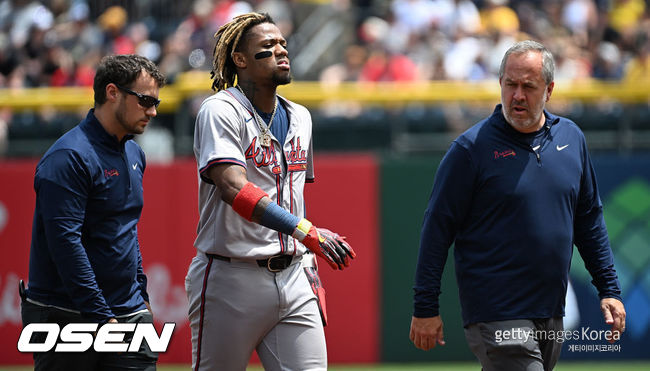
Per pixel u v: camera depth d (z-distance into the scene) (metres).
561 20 44.06
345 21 42.09
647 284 30.62
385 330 30.78
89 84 40.12
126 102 14.77
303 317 15.02
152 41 42.09
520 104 14.56
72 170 14.27
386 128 33.00
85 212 14.61
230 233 14.66
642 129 32.56
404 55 40.00
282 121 15.36
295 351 14.95
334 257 13.93
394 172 31.11
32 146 33.88
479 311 14.90
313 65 40.72
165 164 31.05
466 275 15.10
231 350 14.84
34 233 14.81
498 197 14.77
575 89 32.84
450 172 15.02
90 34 42.22
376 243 30.98
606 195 30.98
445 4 44.38
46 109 34.34
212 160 14.17
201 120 14.63
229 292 14.75
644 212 30.80
